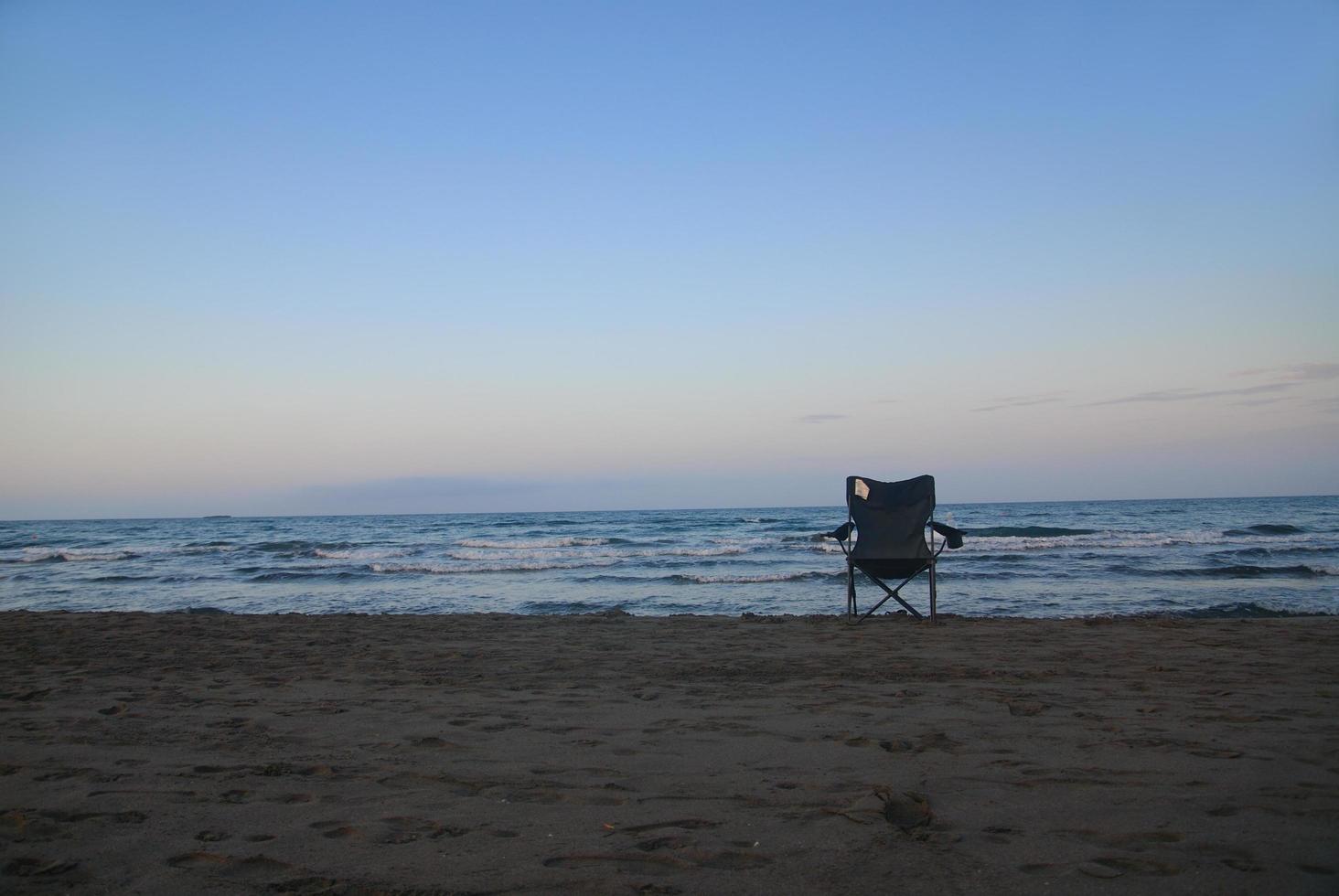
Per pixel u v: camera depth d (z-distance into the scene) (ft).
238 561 84.17
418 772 11.65
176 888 7.78
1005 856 8.43
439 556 87.61
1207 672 19.70
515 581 61.00
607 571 69.05
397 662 22.33
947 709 15.71
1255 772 11.22
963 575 58.65
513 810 9.98
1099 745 12.79
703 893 7.63
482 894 7.64
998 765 11.75
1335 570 58.23
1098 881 7.77
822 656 22.70
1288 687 17.76
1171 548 79.71
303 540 129.18
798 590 52.54
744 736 13.69
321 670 21.06
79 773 11.57
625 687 18.49
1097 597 46.73
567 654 23.67
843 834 9.07
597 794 10.61
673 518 210.59
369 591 56.24
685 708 16.10
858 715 15.20
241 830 9.31
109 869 8.23
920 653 23.20
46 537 157.58
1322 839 8.71
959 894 7.55
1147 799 10.11
